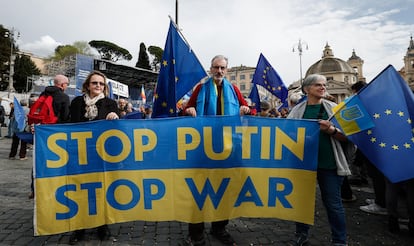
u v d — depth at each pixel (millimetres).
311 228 3529
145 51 54375
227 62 3215
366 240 3182
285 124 2982
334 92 64250
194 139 3010
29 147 10703
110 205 2941
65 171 2918
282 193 2947
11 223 3549
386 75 2924
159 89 3715
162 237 3232
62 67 26078
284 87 6562
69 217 2887
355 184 5836
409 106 2836
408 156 2711
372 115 2836
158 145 2998
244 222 3734
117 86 16391
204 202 2951
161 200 2953
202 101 3154
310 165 2871
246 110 3113
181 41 3805
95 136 2979
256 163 3000
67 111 3736
